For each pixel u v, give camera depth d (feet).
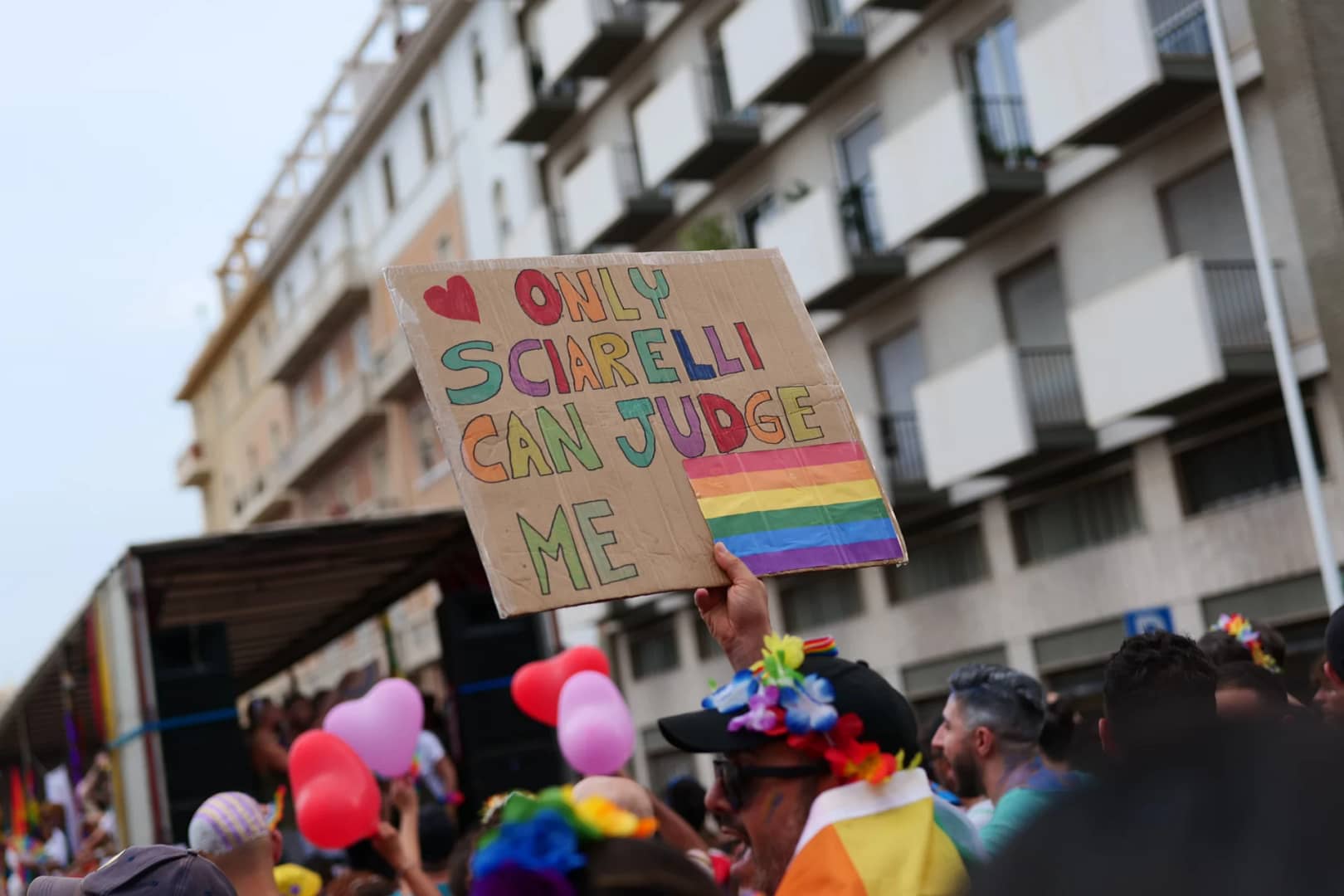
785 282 10.94
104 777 44.37
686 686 84.74
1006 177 58.23
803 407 10.50
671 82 75.31
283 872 18.76
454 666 33.81
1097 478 58.13
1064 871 2.59
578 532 9.58
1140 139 54.75
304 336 129.18
